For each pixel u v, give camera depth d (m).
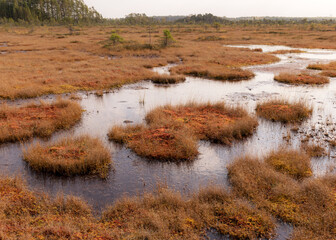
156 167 8.47
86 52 36.88
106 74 22.19
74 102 14.49
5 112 12.66
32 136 10.62
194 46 42.31
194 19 166.00
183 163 8.72
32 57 30.12
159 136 10.12
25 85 18.11
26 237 4.76
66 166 7.98
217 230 5.46
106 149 9.07
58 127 11.73
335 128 11.41
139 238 5.00
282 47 44.69
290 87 19.17
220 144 10.12
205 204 6.04
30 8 132.00
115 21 146.50
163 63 28.62
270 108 13.51
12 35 67.19
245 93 17.67
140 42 43.69
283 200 6.31
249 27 101.94
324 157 8.78
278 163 8.07
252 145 9.98
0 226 5.06
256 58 30.98
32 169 8.23
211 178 7.80
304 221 5.54
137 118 13.09
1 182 7.05
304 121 12.34
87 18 133.12
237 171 7.57
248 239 5.24
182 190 7.18
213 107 14.00
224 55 32.59
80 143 9.54
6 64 25.11
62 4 135.38
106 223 5.59
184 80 21.84
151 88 19.25
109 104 15.41
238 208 5.93
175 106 14.11
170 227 5.41
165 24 132.12
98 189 7.27
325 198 6.13
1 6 124.44
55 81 19.48
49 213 5.85
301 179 7.37
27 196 6.50
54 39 55.12
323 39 53.84
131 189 7.27
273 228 5.49
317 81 20.20
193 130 11.00
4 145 9.93
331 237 5.05
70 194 7.00
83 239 4.90
